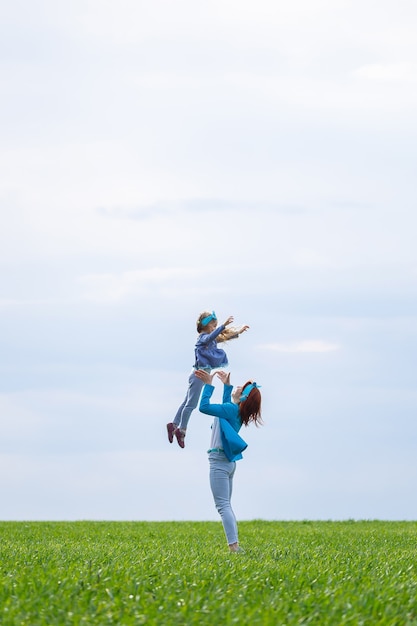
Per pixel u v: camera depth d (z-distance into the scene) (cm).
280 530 3525
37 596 1367
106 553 2117
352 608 1323
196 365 2391
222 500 2239
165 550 2359
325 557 2111
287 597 1404
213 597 1388
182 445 2447
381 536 3081
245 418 2231
